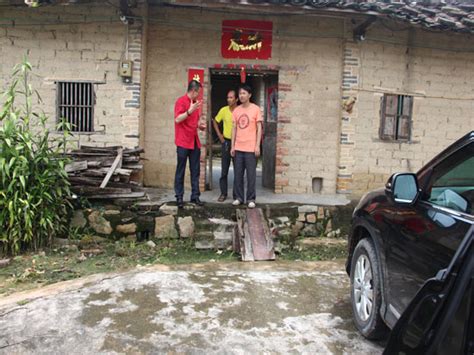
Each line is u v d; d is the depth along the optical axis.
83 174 6.43
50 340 3.45
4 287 4.74
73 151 6.73
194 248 6.18
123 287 4.53
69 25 7.14
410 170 8.09
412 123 8.05
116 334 3.55
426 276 2.69
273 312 4.06
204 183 7.82
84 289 4.47
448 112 8.17
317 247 6.43
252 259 5.79
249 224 6.30
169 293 4.40
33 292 4.45
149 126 7.62
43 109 7.26
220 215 6.59
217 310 4.05
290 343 3.50
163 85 7.56
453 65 8.11
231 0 6.12
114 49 7.16
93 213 6.35
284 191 7.80
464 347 1.95
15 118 5.71
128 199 6.46
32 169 5.71
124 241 6.37
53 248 6.00
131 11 7.02
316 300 4.38
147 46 7.48
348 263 4.21
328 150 7.80
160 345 3.39
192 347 3.38
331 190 7.86
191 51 7.53
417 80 8.00
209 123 7.73
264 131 8.62
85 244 6.21
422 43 7.93
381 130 7.89
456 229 2.58
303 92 7.68
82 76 7.22
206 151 7.94
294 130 7.73
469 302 1.97
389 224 3.37
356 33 7.40
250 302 4.26
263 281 4.88
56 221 6.01
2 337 3.50
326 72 7.68
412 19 6.68
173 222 6.45
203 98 7.60
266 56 7.58
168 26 7.46
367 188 7.91
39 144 5.86
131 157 6.88
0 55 7.16
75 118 7.29
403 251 3.06
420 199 3.19
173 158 7.67
